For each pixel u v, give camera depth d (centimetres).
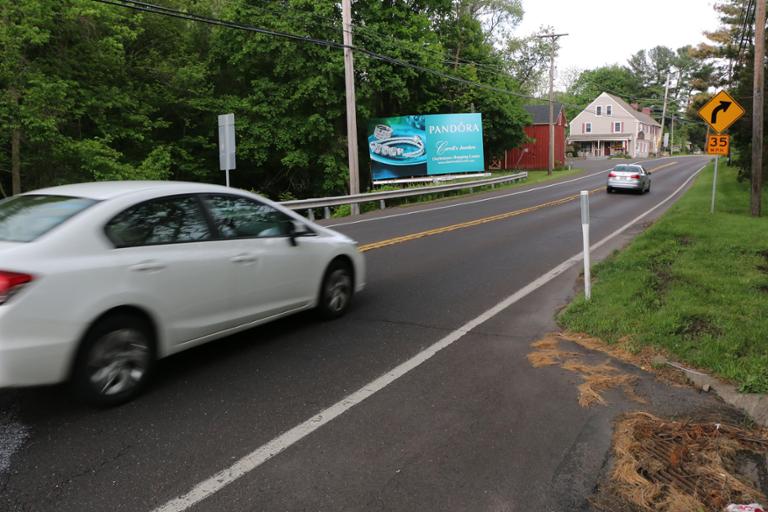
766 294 657
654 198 2389
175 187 475
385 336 582
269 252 538
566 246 1166
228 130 1451
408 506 298
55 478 319
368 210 2234
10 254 363
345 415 402
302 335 584
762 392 416
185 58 2527
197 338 472
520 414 404
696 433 373
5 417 392
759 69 1495
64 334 373
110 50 2036
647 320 568
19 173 1792
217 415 400
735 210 1647
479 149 3194
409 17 2961
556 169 5434
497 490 312
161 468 331
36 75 1709
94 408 403
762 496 306
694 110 6162
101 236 404
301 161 2602
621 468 330
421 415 403
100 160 1822
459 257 1041
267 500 302
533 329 605
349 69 2005
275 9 2469
